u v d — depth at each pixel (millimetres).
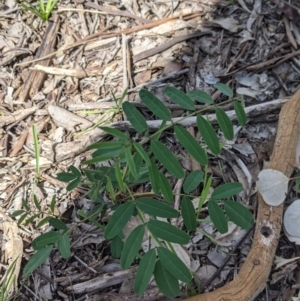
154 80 615
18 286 479
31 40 663
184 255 484
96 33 662
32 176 551
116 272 478
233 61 620
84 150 558
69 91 617
